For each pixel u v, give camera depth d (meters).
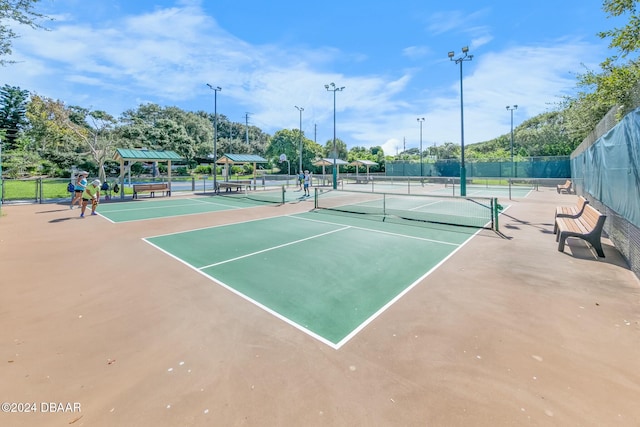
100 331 3.76
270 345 3.44
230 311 4.26
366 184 35.25
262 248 7.53
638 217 5.26
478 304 4.38
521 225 10.20
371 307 4.34
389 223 10.83
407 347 3.36
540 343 3.40
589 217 7.36
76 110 32.91
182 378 2.91
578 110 19.64
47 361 3.17
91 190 12.84
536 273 5.61
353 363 3.10
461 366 3.03
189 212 13.76
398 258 6.64
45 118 32.00
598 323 3.81
